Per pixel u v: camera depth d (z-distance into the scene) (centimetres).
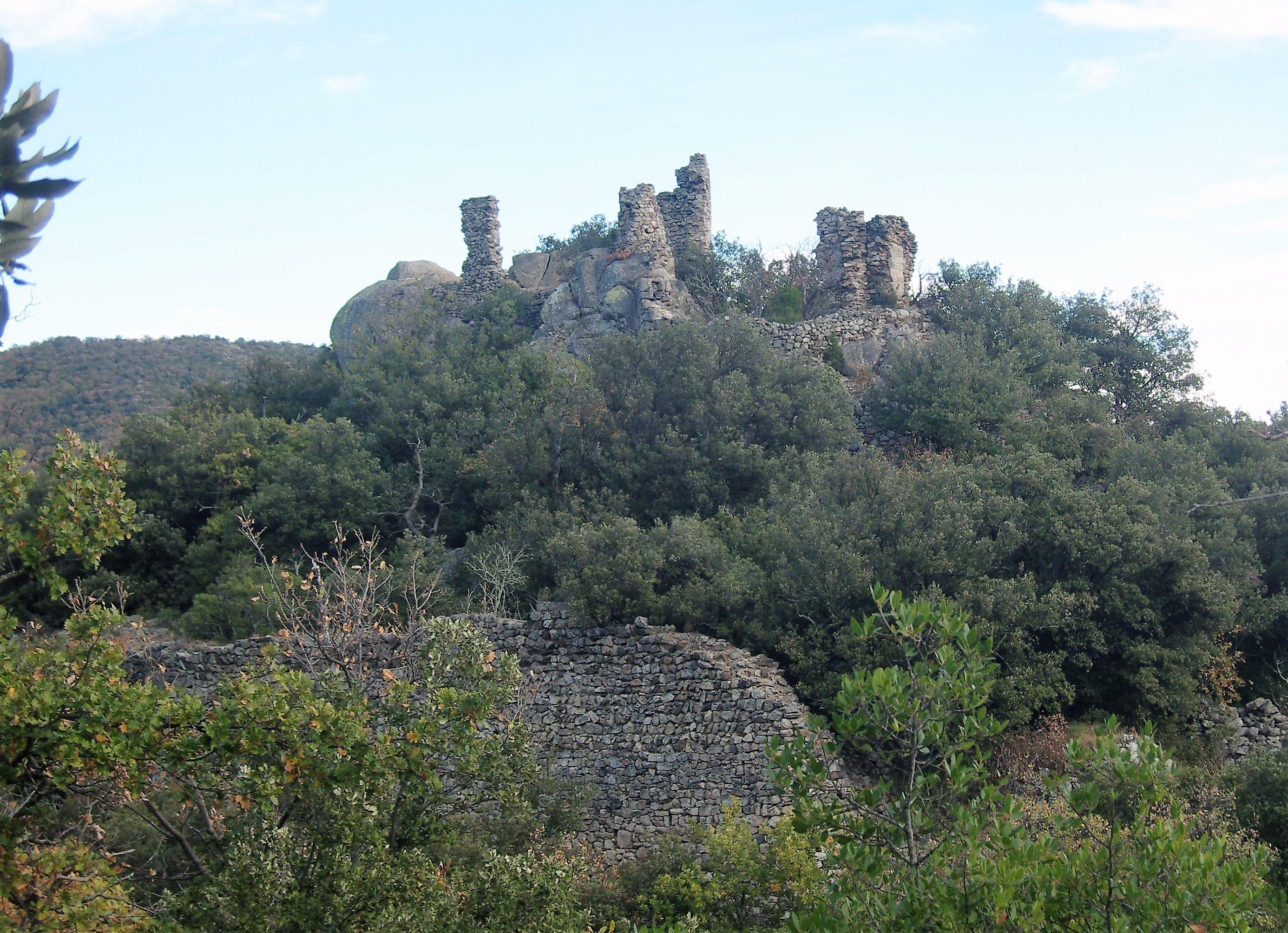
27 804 1312
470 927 1466
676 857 2247
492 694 1537
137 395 6888
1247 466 3456
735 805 2314
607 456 3612
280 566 3278
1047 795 2145
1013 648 2659
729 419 3612
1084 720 2706
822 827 1336
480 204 5334
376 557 3266
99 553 1473
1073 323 4516
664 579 2856
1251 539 3111
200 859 1502
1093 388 4272
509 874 1513
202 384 5188
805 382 3806
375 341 5081
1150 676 2683
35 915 1251
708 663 2573
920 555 2795
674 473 3547
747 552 3064
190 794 1371
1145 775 1257
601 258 4928
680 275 4891
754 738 2488
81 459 1505
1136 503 2953
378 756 1363
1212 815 2114
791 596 2780
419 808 1515
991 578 2803
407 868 1461
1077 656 2730
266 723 1345
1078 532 2841
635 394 3744
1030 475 3098
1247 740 2639
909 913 1227
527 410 3922
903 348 4078
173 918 1412
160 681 2905
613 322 4634
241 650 2902
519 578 3073
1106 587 2820
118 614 1395
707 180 5119
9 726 1245
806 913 1476
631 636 2675
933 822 1322
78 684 1309
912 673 1365
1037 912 1152
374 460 3816
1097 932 1188
